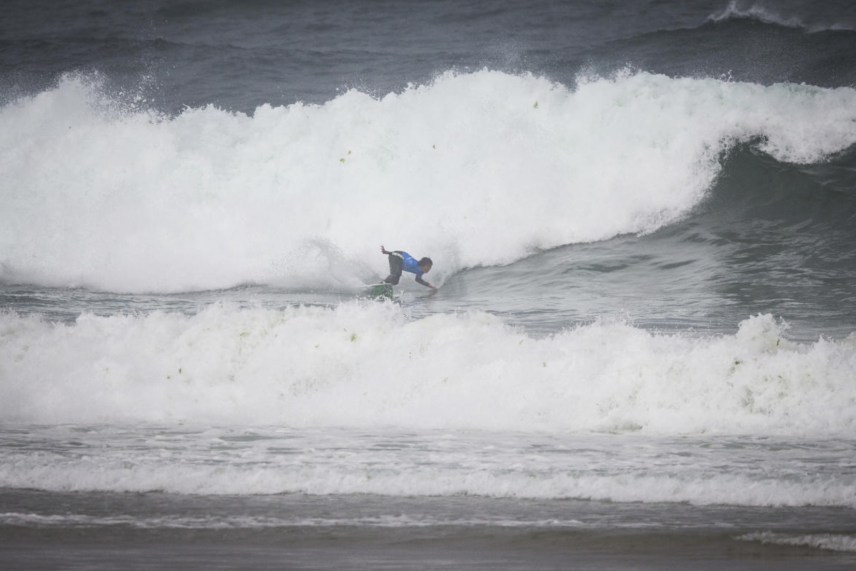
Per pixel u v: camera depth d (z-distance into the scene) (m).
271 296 65.00
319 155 76.31
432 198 73.88
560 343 37.72
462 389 34.50
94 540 20.62
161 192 75.75
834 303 53.69
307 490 24.48
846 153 74.38
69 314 56.16
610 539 20.80
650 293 58.97
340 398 34.91
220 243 73.25
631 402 33.12
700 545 20.38
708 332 46.34
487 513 22.61
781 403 32.69
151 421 33.19
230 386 36.66
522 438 30.28
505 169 73.88
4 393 35.75
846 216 69.12
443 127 76.38
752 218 70.69
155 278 70.38
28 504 23.30
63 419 33.56
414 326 39.59
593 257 68.00
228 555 19.64
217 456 27.70
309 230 73.94
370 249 72.50
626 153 74.44
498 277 66.75
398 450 28.47
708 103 75.94
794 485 24.44
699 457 27.56
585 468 26.25
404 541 20.69
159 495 24.14
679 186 73.06
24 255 72.38
